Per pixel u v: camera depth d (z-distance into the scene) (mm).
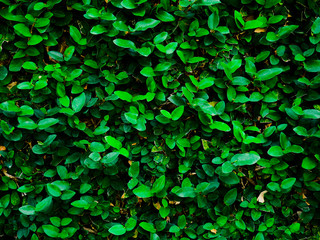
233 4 626
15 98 618
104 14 597
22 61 608
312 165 623
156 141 636
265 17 629
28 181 632
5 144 616
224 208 639
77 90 614
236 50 636
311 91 632
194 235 640
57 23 610
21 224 642
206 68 638
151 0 619
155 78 630
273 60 631
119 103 623
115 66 625
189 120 633
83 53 628
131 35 619
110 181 639
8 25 600
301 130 619
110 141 597
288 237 643
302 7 626
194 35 615
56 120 600
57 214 637
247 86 645
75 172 624
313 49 620
